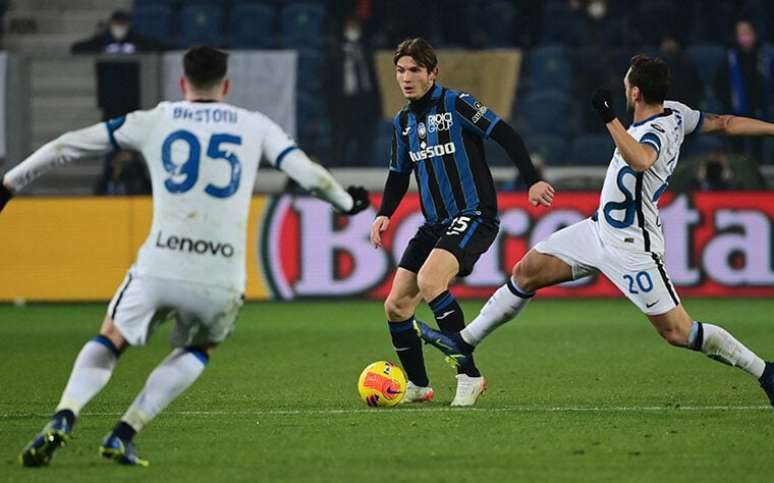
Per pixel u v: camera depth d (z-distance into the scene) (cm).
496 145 6016
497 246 5631
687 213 5634
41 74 5797
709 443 2381
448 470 2128
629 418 2689
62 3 7350
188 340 2159
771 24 6788
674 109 2683
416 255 2930
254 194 5662
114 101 5788
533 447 2339
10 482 2025
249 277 5669
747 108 5984
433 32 6662
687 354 3941
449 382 3350
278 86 5850
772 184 5909
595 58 6184
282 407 2902
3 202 2081
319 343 4306
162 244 2086
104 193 5800
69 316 5269
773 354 3981
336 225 5650
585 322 4922
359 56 5925
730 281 5641
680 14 6544
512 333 4572
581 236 2745
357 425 2614
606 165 6147
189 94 2159
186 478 2064
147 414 2144
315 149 5894
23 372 3641
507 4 6819
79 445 2391
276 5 6962
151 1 7088
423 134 2888
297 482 2034
